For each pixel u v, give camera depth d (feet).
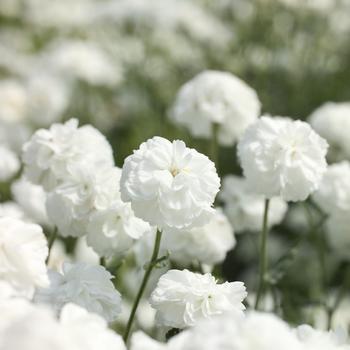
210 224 11.62
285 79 22.98
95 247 9.91
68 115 23.70
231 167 20.36
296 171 10.19
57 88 21.61
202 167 8.78
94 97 24.18
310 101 22.74
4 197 17.65
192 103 14.42
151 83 24.04
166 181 8.46
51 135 10.72
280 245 18.92
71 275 8.89
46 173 10.62
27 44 29.89
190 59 24.85
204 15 25.57
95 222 9.86
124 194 8.57
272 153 10.28
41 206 13.94
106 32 26.45
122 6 24.38
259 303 11.83
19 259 7.87
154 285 12.14
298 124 10.48
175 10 24.64
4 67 26.73
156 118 22.47
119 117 24.00
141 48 24.95
